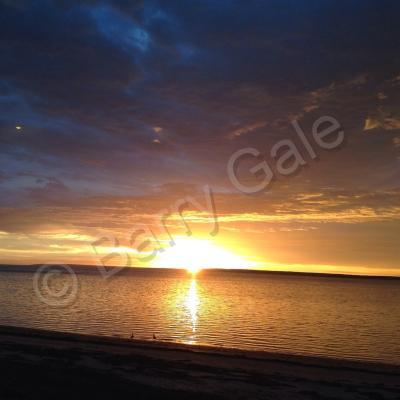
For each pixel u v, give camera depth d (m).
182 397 12.68
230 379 16.00
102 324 37.84
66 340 23.66
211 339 31.62
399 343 31.73
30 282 110.00
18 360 17.02
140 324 38.75
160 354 20.72
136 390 12.92
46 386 12.73
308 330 38.16
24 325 35.72
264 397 13.76
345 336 35.00
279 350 27.83
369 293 116.88
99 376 14.47
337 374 18.14
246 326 39.62
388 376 18.20
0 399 11.33
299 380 16.53
